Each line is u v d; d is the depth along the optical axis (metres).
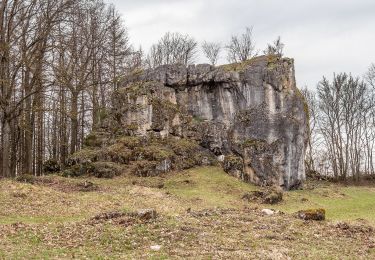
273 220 19.38
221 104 42.91
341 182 53.66
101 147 40.44
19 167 43.06
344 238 16.95
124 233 15.77
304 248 14.87
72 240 15.05
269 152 37.78
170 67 44.34
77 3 34.50
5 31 32.06
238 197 31.80
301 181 39.12
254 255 13.37
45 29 31.97
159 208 24.03
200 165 40.69
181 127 42.91
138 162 37.25
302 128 39.78
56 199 23.53
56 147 48.50
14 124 37.06
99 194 26.81
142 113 41.59
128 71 48.38
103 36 41.84
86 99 45.84
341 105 60.03
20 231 16.20
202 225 17.50
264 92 39.81
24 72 37.09
